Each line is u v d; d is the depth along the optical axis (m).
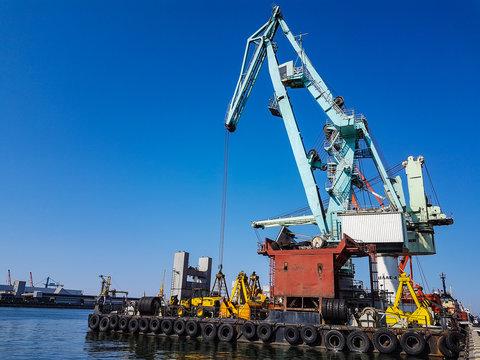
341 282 29.14
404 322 22.33
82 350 22.19
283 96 35.16
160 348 22.98
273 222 40.34
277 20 38.34
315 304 24.80
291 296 25.58
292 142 34.28
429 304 26.70
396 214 30.75
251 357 19.75
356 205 40.53
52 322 48.44
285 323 24.48
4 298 108.06
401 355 20.64
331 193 35.56
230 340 25.56
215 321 26.84
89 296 135.38
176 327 28.27
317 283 25.11
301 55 36.91
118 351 21.80
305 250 26.27
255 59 37.31
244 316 27.62
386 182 33.88
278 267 26.72
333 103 36.00
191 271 45.44
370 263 26.67
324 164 38.72
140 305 31.59
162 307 31.91
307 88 37.22
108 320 31.59
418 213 38.28
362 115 35.91
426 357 20.06
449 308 30.70
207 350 22.14
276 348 22.95
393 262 35.00
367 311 23.11
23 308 97.25
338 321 23.59
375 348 21.30
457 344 19.83
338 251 25.23
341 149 37.12
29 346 23.62
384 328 21.59
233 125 37.47
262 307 28.48
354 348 21.61
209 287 48.66
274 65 36.19
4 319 49.44
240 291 30.05
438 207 37.84
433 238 38.38
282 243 29.55
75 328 39.84
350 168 35.44
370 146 35.22
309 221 38.31
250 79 37.84
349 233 31.62
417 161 39.81
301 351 21.92
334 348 22.12
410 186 39.44
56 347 23.33
